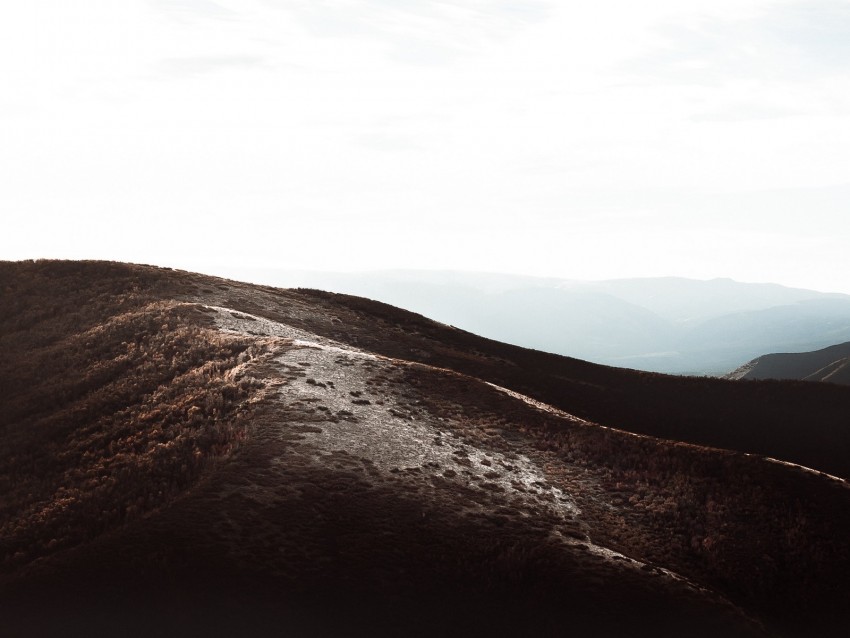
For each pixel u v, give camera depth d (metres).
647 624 28.05
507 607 28.25
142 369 46.62
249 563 27.48
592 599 28.97
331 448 36.97
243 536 28.78
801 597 32.66
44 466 35.41
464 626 27.12
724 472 42.84
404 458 38.06
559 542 32.62
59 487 32.59
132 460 34.19
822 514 38.91
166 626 24.45
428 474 36.84
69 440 38.19
